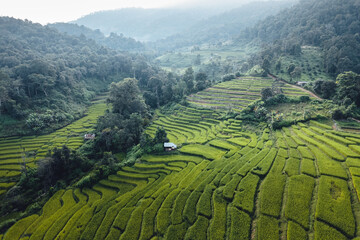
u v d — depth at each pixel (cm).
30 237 3412
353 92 5506
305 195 3094
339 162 3756
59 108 8969
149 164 5122
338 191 3080
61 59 12744
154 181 4450
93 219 3488
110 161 5041
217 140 5884
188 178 4156
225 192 3416
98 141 6406
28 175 4862
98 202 3944
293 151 4334
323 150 4184
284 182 3459
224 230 2819
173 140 6319
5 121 7325
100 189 4472
